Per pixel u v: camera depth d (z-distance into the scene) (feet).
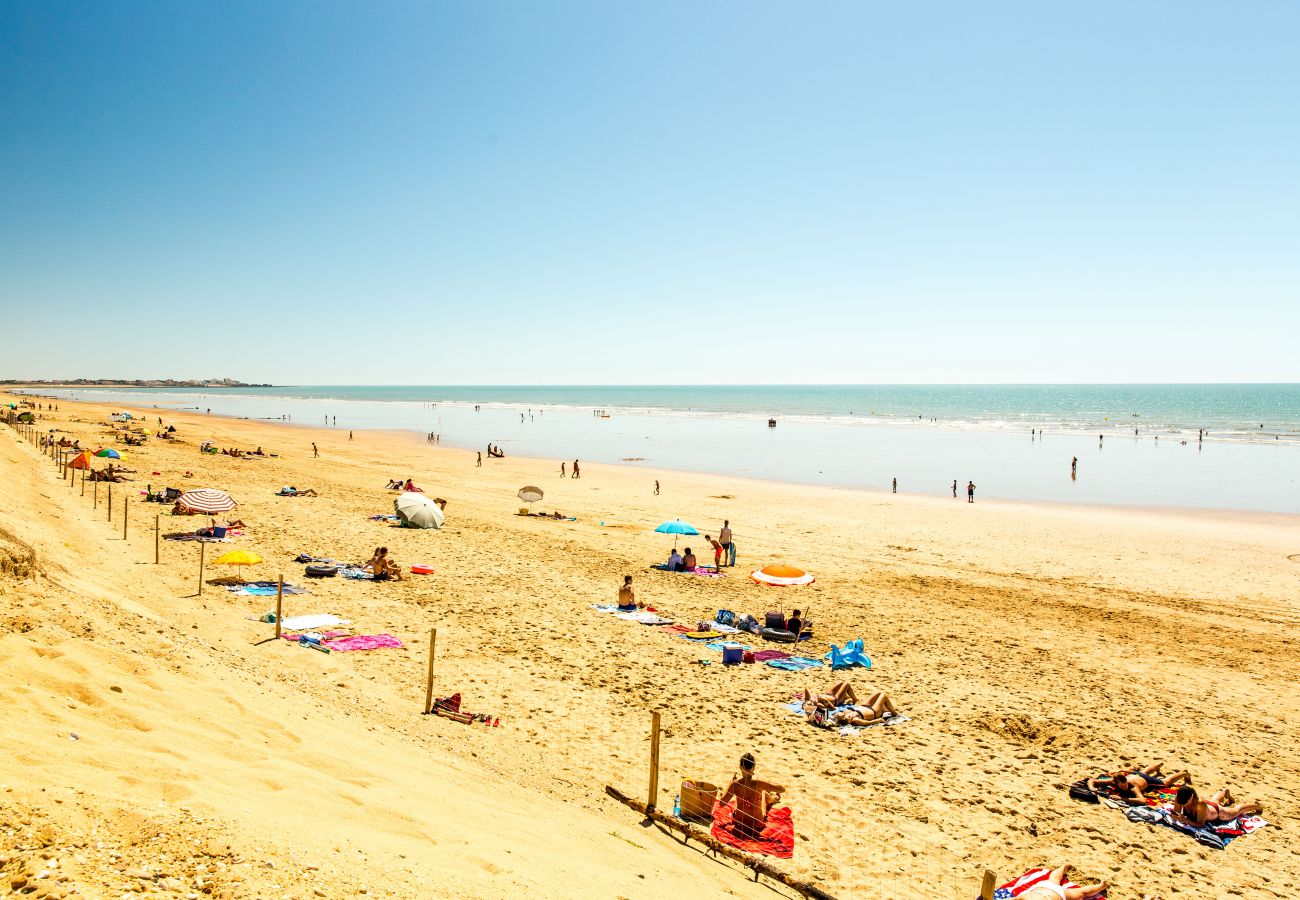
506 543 91.30
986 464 201.16
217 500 76.74
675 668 51.49
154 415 339.16
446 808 23.70
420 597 63.77
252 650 43.78
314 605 58.03
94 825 15.15
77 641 27.07
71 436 165.78
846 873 28.99
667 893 22.45
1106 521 121.19
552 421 392.47
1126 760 41.06
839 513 127.24
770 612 61.98
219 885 14.29
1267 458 209.77
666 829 30.22
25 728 19.11
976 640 62.18
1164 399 648.79
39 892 12.42
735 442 269.44
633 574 80.43
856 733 42.55
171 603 51.47
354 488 133.39
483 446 251.19
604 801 31.83
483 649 51.90
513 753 35.65
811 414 453.17
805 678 51.19
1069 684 52.49
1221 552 99.55
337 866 16.63
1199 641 63.62
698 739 40.52
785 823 31.71
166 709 24.54
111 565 58.80
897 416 425.69
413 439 275.39
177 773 19.27
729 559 88.74
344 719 32.35
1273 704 50.16
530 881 19.58
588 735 39.78
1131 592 79.77
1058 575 87.04
